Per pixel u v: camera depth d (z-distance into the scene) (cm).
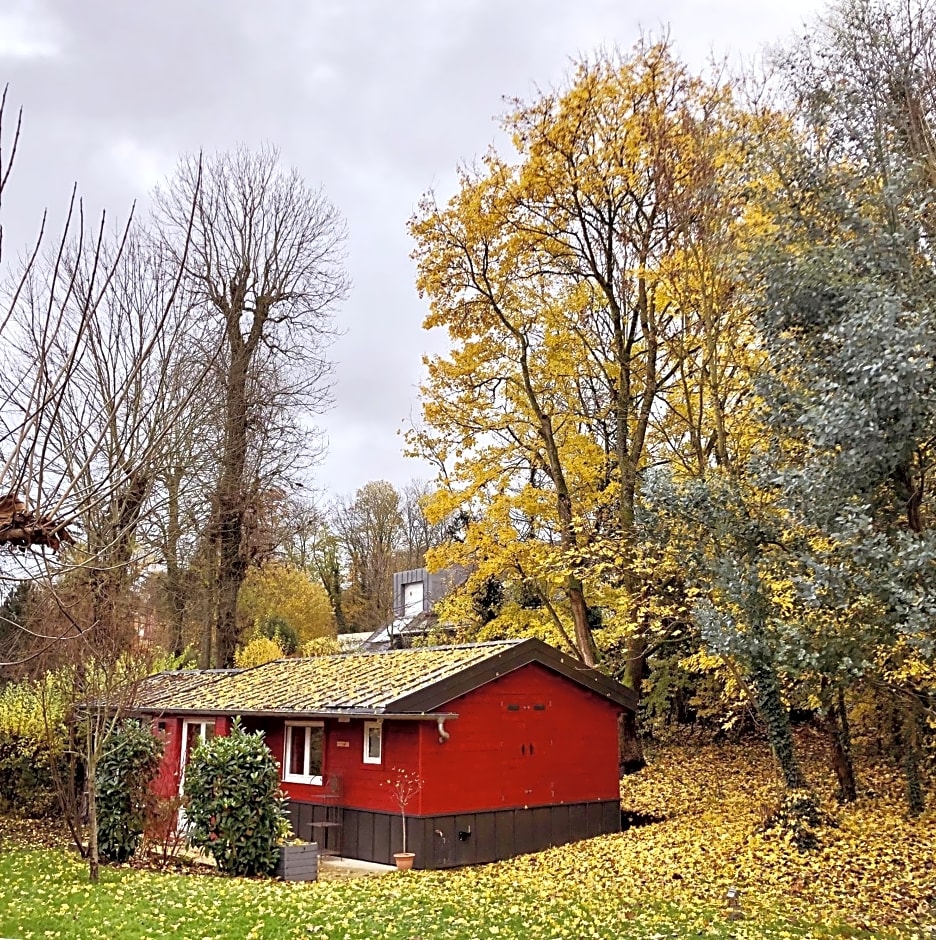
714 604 1322
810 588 932
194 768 1295
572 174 1883
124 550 698
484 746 1431
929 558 816
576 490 2016
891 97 1134
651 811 1770
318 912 958
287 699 1545
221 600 2558
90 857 1129
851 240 1018
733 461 1578
